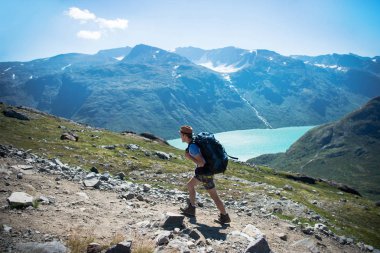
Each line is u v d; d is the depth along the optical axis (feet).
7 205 33.30
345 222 128.98
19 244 25.89
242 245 32.71
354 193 384.06
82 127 280.72
